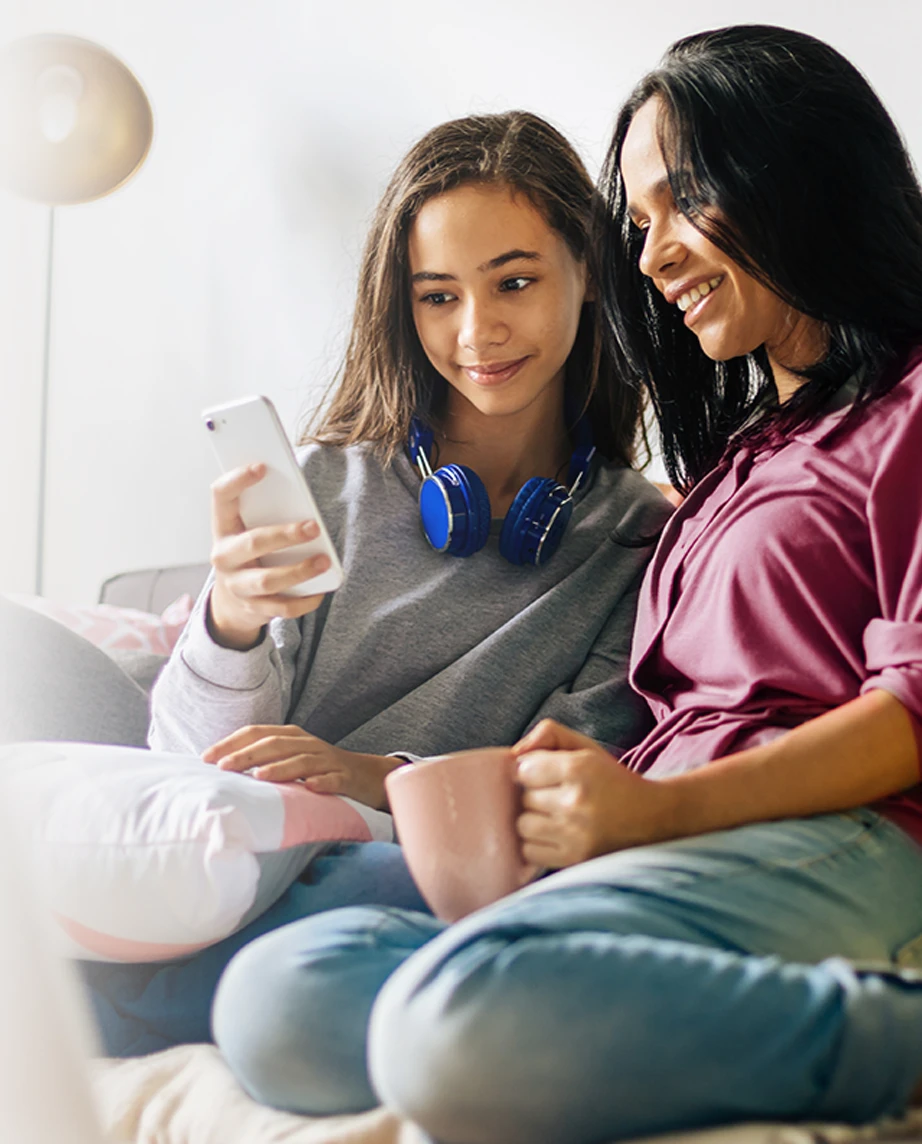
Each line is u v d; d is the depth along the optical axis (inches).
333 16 96.8
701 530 43.4
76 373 110.0
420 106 92.4
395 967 29.8
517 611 52.4
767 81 42.3
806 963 29.3
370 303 56.1
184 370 105.7
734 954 28.2
